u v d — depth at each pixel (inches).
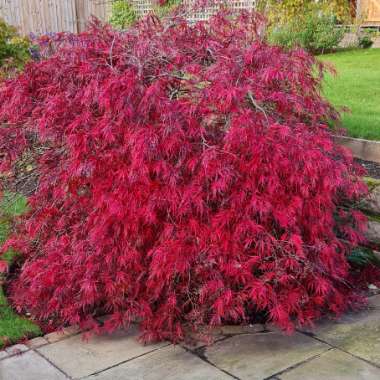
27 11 452.8
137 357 110.4
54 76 129.0
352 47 426.9
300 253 106.3
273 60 121.8
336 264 123.6
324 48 393.4
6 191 148.9
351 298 129.0
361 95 241.6
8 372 105.7
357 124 195.5
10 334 118.4
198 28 139.0
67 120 119.7
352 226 143.0
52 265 118.3
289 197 112.1
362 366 104.9
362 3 463.2
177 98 117.9
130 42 131.9
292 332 116.7
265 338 116.3
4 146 131.0
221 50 126.6
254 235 107.8
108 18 445.4
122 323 118.3
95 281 113.3
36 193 136.3
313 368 104.5
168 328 115.6
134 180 107.4
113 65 125.9
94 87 112.7
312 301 116.6
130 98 110.3
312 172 108.2
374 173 165.8
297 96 121.7
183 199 105.6
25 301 128.9
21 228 141.9
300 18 363.6
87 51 127.6
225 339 116.3
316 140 115.6
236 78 116.0
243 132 104.2
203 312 112.5
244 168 107.6
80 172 112.7
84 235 120.8
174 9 152.8
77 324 123.2
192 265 110.3
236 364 106.9
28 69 134.1
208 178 107.1
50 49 141.7
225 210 108.6
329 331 118.8
